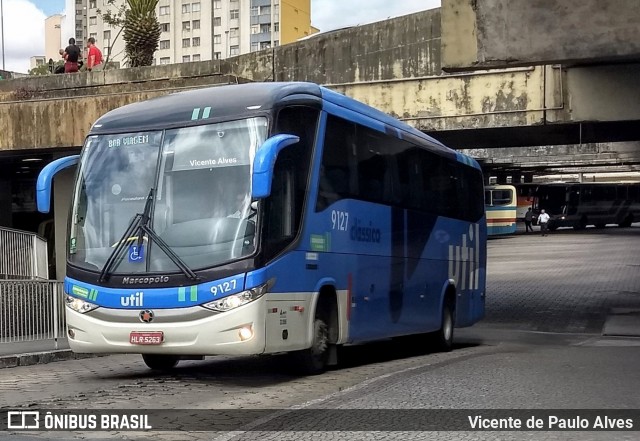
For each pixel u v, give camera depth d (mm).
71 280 10984
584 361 13461
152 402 9469
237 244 10266
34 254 19594
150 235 10586
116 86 21828
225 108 10914
